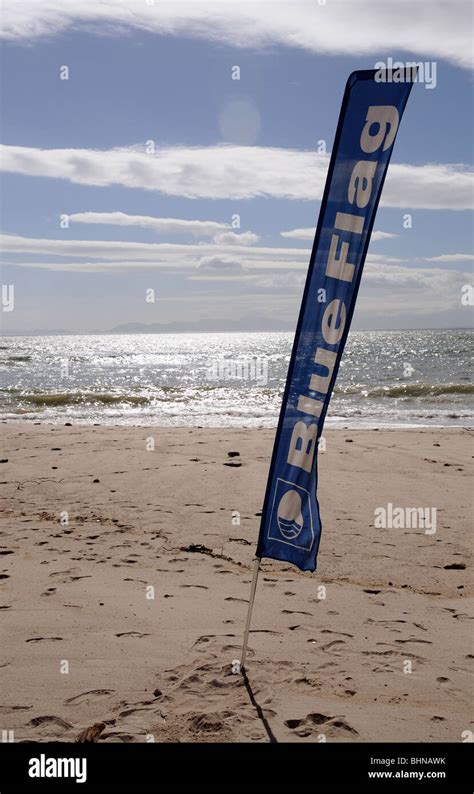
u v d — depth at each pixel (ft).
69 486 33.63
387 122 12.44
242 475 35.78
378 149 12.50
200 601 18.37
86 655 14.78
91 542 23.86
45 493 32.22
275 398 91.20
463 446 45.29
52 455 42.22
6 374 145.59
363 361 180.34
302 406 13.23
